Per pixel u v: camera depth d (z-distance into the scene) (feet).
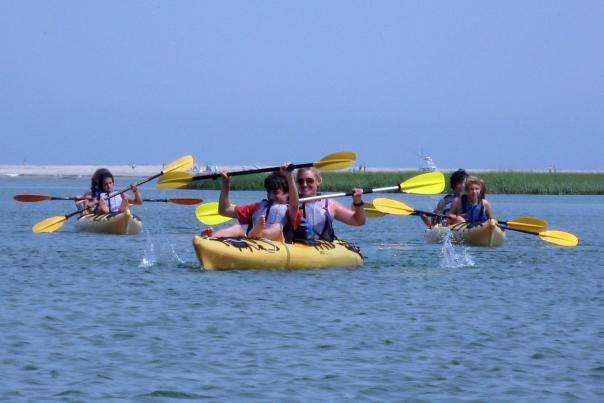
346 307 113.39
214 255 140.77
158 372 81.76
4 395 74.59
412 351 90.84
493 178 569.64
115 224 218.38
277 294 121.70
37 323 101.14
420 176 168.86
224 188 149.79
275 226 146.51
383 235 230.07
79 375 80.38
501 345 94.12
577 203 451.94
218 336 95.76
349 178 544.21
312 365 84.84
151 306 111.75
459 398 75.92
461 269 153.69
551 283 138.31
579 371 84.48
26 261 157.17
